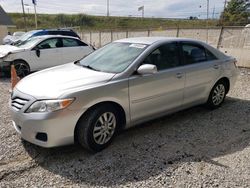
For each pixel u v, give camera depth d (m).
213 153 3.73
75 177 3.18
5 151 3.76
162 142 4.04
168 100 4.44
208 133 4.38
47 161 3.52
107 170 3.31
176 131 4.44
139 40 4.67
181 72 4.53
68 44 10.35
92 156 3.64
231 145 3.97
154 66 3.87
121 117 3.99
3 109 5.59
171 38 4.75
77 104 3.42
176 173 3.25
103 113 3.68
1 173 3.24
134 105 3.99
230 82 5.62
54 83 3.67
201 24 51.09
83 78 3.79
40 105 3.38
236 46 14.76
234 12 48.56
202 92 5.04
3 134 4.30
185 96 4.71
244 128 4.59
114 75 3.85
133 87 3.92
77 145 3.94
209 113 5.29
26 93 3.57
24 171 3.30
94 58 4.63
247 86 7.78
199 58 4.99
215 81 5.23
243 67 12.77
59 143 3.44
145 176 3.19
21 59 9.04
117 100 3.77
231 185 3.02
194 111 5.39
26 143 3.99
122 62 4.15
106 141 3.81
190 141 4.09
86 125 3.54
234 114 5.25
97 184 3.04
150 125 4.67
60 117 3.34
